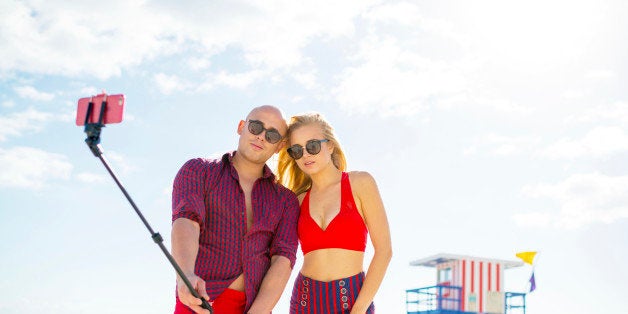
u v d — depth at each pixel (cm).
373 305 472
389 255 464
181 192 414
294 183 517
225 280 408
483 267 2519
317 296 456
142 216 307
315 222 467
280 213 448
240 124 478
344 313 452
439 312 2420
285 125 465
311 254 466
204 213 414
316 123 480
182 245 389
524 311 2436
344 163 493
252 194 440
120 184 302
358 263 464
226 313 405
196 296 336
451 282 2533
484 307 2472
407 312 2564
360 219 468
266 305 412
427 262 2631
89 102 298
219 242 414
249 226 431
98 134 295
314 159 472
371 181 471
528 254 2367
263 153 446
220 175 428
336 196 470
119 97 295
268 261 437
